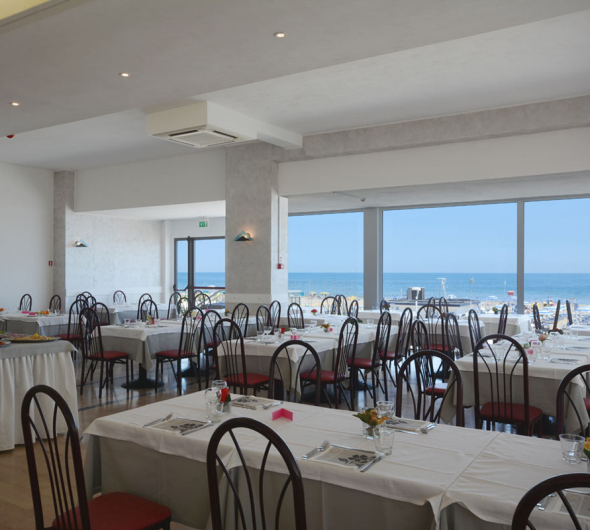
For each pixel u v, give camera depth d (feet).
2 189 33.17
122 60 13.41
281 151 27.43
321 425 8.19
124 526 6.95
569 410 12.40
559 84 19.48
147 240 41.68
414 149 24.58
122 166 33.99
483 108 22.24
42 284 35.32
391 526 6.16
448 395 12.86
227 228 29.19
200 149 29.84
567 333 20.71
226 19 11.16
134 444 8.07
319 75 18.42
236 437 7.50
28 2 11.28
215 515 5.92
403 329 20.59
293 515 6.72
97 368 25.30
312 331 20.53
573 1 10.52
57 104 16.94
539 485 4.42
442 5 10.65
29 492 11.22
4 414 13.61
